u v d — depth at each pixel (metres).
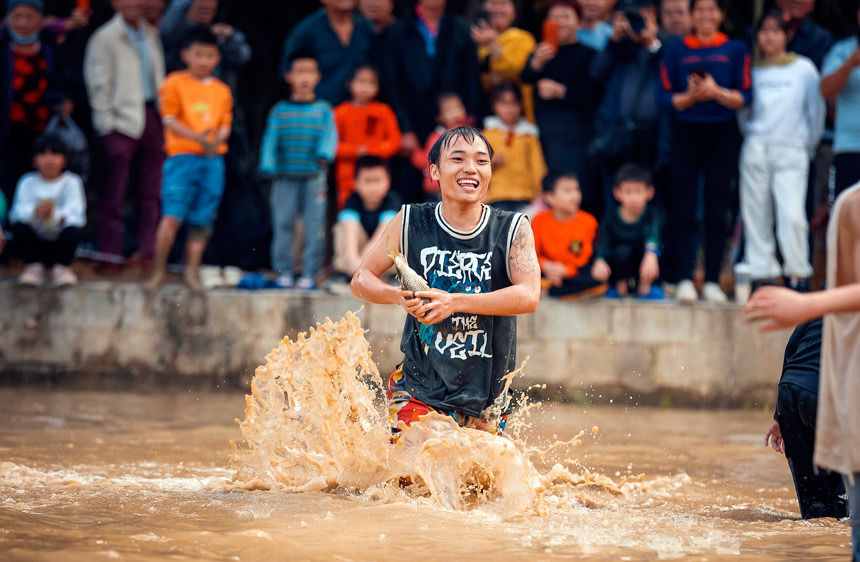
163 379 22.36
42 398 19.98
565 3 22.58
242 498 9.53
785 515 9.95
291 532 7.93
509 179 22.73
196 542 7.40
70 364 22.28
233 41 24.55
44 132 23.47
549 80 22.56
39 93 23.56
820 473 9.70
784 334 22.03
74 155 23.20
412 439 10.06
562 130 22.62
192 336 22.34
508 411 10.95
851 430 6.42
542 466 13.08
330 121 22.50
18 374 22.22
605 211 22.33
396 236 10.71
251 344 22.28
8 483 10.20
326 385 10.62
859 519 6.52
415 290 9.81
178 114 22.22
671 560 7.37
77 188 22.72
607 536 8.29
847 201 6.54
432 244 10.59
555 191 21.64
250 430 10.61
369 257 10.83
